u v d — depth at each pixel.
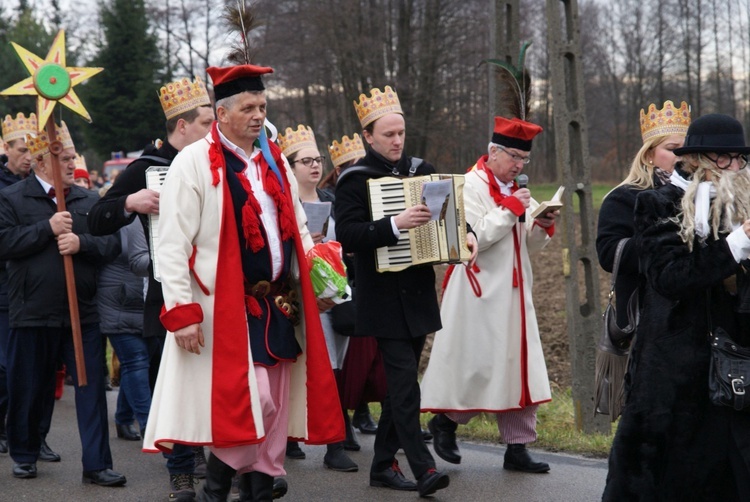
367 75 31.86
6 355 7.25
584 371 7.69
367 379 7.20
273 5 30.64
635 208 4.30
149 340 6.80
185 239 4.72
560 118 7.67
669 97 43.94
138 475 6.81
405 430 5.84
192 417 4.72
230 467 4.86
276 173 4.98
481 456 7.08
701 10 43.19
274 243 4.89
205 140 4.88
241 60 5.03
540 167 44.69
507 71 6.62
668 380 4.16
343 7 31.16
